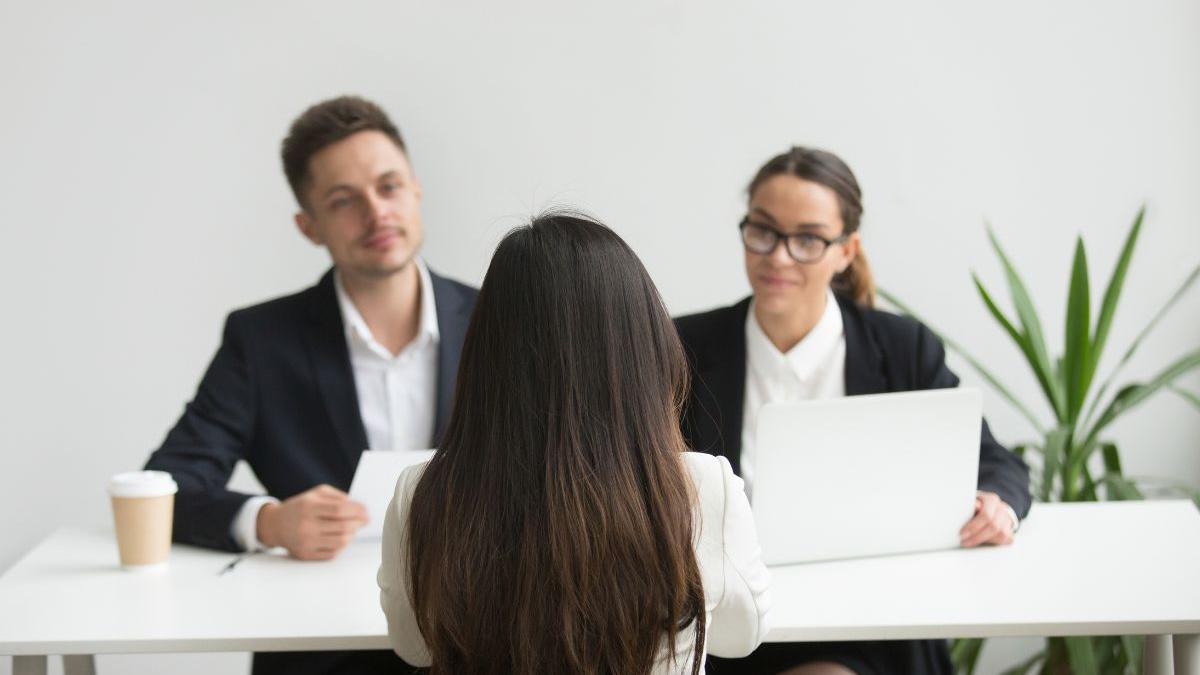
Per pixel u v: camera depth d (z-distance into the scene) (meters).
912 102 3.17
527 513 1.37
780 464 1.96
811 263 2.29
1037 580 1.91
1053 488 2.92
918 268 3.22
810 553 2.02
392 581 1.53
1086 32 3.14
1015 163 3.18
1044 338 3.13
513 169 3.17
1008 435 3.24
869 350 2.39
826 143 3.18
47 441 3.18
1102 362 3.23
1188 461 3.24
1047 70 3.16
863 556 2.05
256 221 3.16
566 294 1.39
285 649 1.73
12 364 3.16
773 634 1.74
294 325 2.48
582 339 1.38
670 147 3.17
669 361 1.44
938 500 2.05
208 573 2.02
